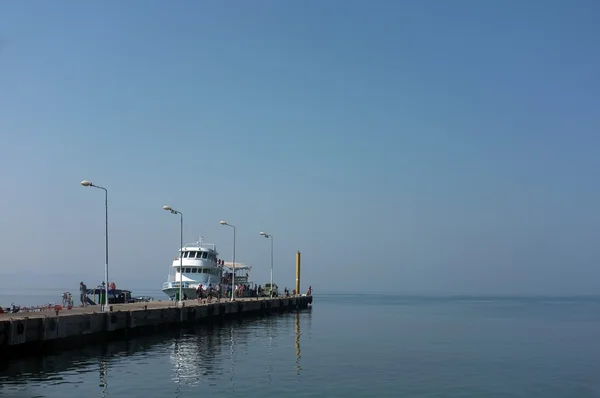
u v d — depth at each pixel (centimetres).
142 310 5269
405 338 6206
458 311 13288
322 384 3312
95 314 4559
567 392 3325
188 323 6300
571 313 12731
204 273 9412
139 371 3541
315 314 10906
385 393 3136
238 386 3180
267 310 9656
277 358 4294
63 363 3712
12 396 2800
